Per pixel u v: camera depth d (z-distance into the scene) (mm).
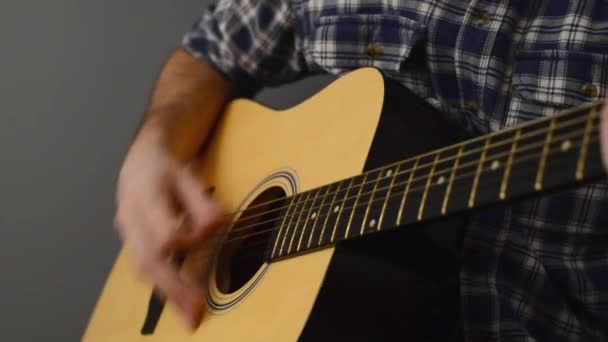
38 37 1625
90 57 1625
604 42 1095
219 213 1180
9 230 1646
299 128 1181
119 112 1627
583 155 858
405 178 982
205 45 1407
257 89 1420
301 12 1310
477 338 1112
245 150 1253
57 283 1647
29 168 1639
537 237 1107
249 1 1358
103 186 1639
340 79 1153
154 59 1612
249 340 1059
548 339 1111
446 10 1172
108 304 1304
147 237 1199
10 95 1635
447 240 1046
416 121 1068
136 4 1608
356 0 1240
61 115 1634
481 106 1146
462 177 932
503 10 1139
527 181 886
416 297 1049
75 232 1643
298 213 1076
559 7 1118
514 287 1112
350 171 1064
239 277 1154
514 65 1129
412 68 1197
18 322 1656
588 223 1089
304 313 1021
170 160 1242
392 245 1035
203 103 1340
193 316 1146
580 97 1101
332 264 1023
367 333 1035
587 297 1101
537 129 897
